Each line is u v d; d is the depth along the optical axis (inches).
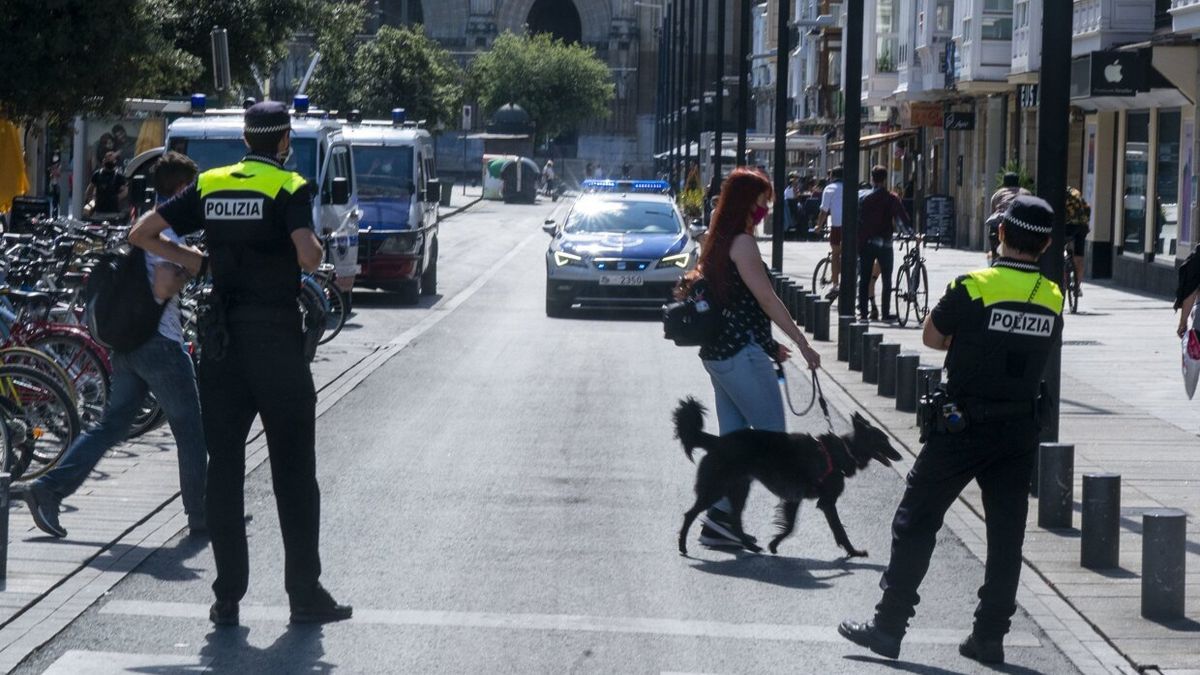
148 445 512.4
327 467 491.5
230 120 956.6
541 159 4997.5
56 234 668.1
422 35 3307.1
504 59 4478.3
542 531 406.0
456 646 302.0
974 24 1635.1
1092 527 369.4
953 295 295.9
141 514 408.2
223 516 311.3
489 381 708.0
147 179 956.6
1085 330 959.0
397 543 389.7
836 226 1128.8
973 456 295.0
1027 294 293.9
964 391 295.4
